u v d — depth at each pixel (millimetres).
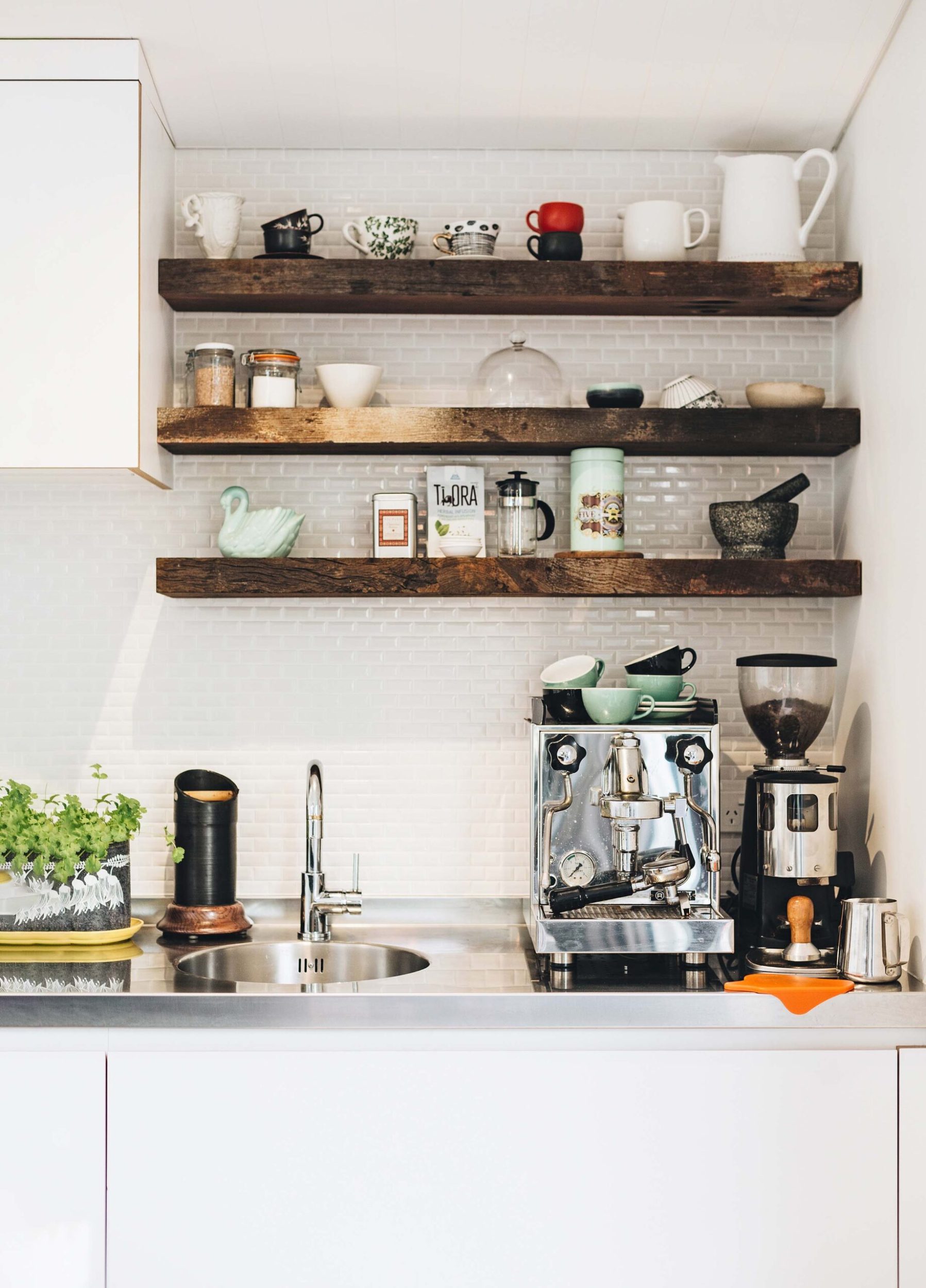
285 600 2420
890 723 2082
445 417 2209
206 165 2418
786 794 2008
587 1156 1799
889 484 2090
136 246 2125
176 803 2271
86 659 2420
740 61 2158
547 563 2191
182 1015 1803
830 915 2039
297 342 2422
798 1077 1807
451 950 2193
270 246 2256
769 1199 1803
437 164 2428
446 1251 1791
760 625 2424
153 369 2223
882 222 2139
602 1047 1818
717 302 2275
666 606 2424
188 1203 1785
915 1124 1799
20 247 2127
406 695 2416
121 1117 1787
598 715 2055
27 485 2430
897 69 2068
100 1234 1782
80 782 2410
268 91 2242
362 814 2404
